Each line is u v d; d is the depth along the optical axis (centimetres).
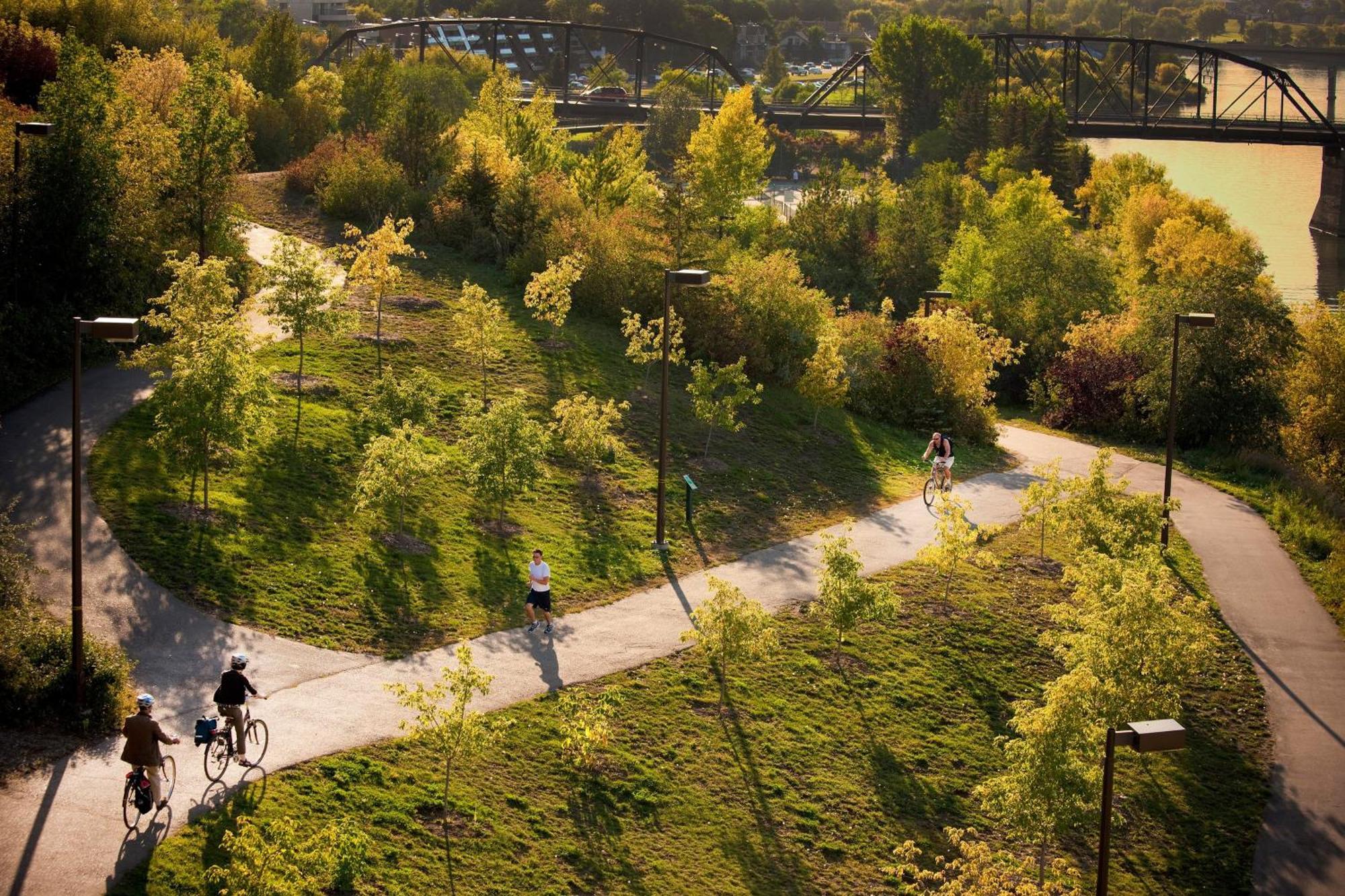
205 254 4991
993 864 2312
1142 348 6012
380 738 2425
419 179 6806
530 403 4491
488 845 2217
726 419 4384
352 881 2022
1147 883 2580
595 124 17038
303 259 4144
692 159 9669
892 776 2725
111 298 4412
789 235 9025
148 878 1925
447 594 3102
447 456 3859
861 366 5572
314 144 8100
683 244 5631
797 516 4081
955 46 16025
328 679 2612
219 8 16100
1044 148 13088
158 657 2572
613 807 2417
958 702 3061
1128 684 2900
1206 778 2945
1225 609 3809
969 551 3497
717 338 5338
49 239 4272
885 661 3178
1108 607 3070
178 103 5016
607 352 5128
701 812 2464
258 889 1781
